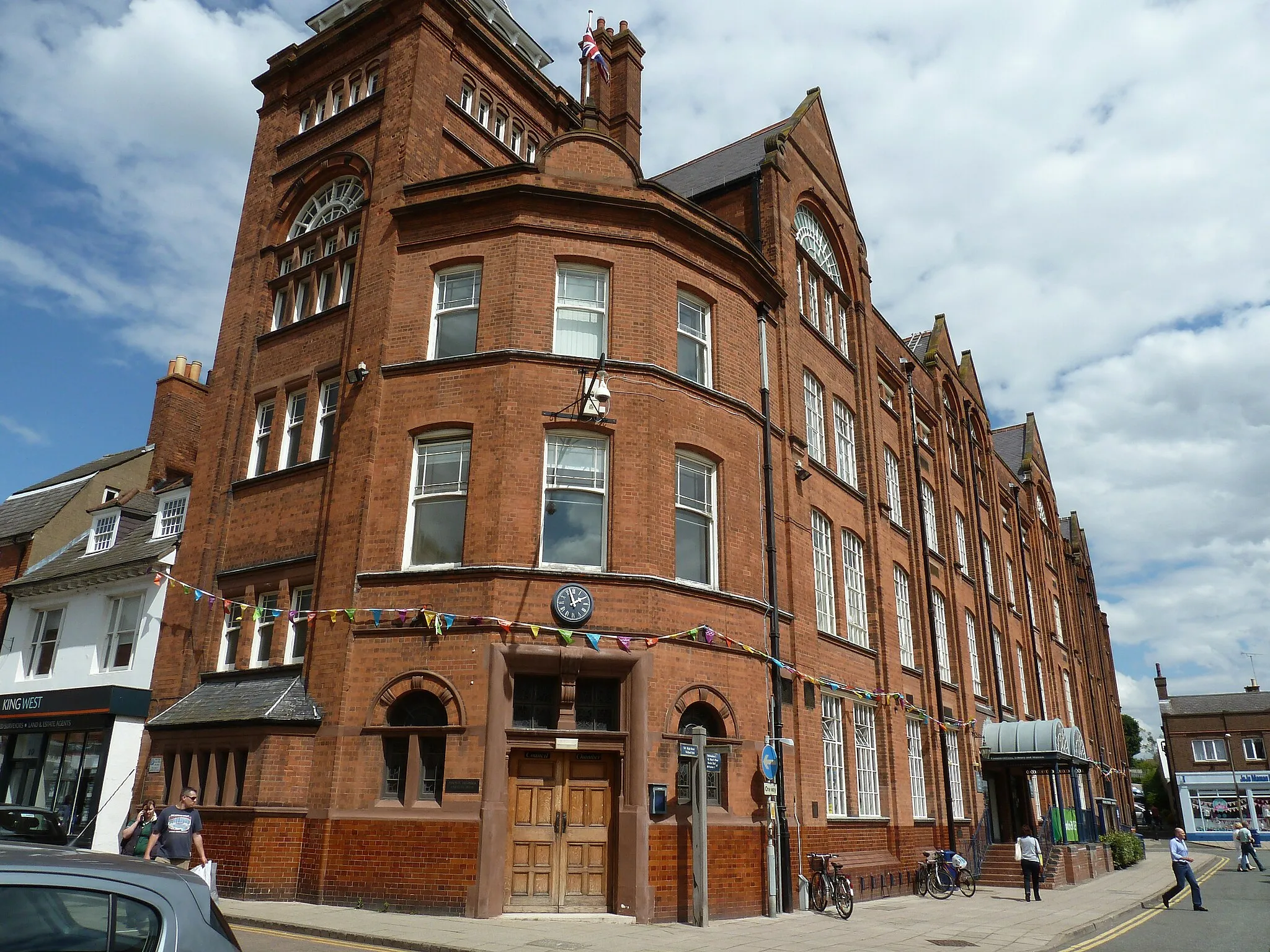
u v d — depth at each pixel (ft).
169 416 86.28
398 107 63.98
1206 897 77.00
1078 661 155.74
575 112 82.94
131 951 13.38
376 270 59.06
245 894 46.19
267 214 70.90
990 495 119.14
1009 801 97.45
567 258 56.90
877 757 71.61
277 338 65.46
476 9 74.49
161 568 65.87
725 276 62.95
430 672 48.29
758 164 76.13
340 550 52.80
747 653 55.52
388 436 54.54
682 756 49.37
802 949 39.93
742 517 58.59
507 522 50.47
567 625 48.98
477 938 37.83
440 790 46.83
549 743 47.21
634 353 55.67
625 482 52.75
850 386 81.25
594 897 46.44
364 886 45.47
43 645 75.97
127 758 61.36
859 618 74.49
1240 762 209.97
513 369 53.31
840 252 84.99
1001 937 47.09
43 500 93.04
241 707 51.83
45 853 14.20
